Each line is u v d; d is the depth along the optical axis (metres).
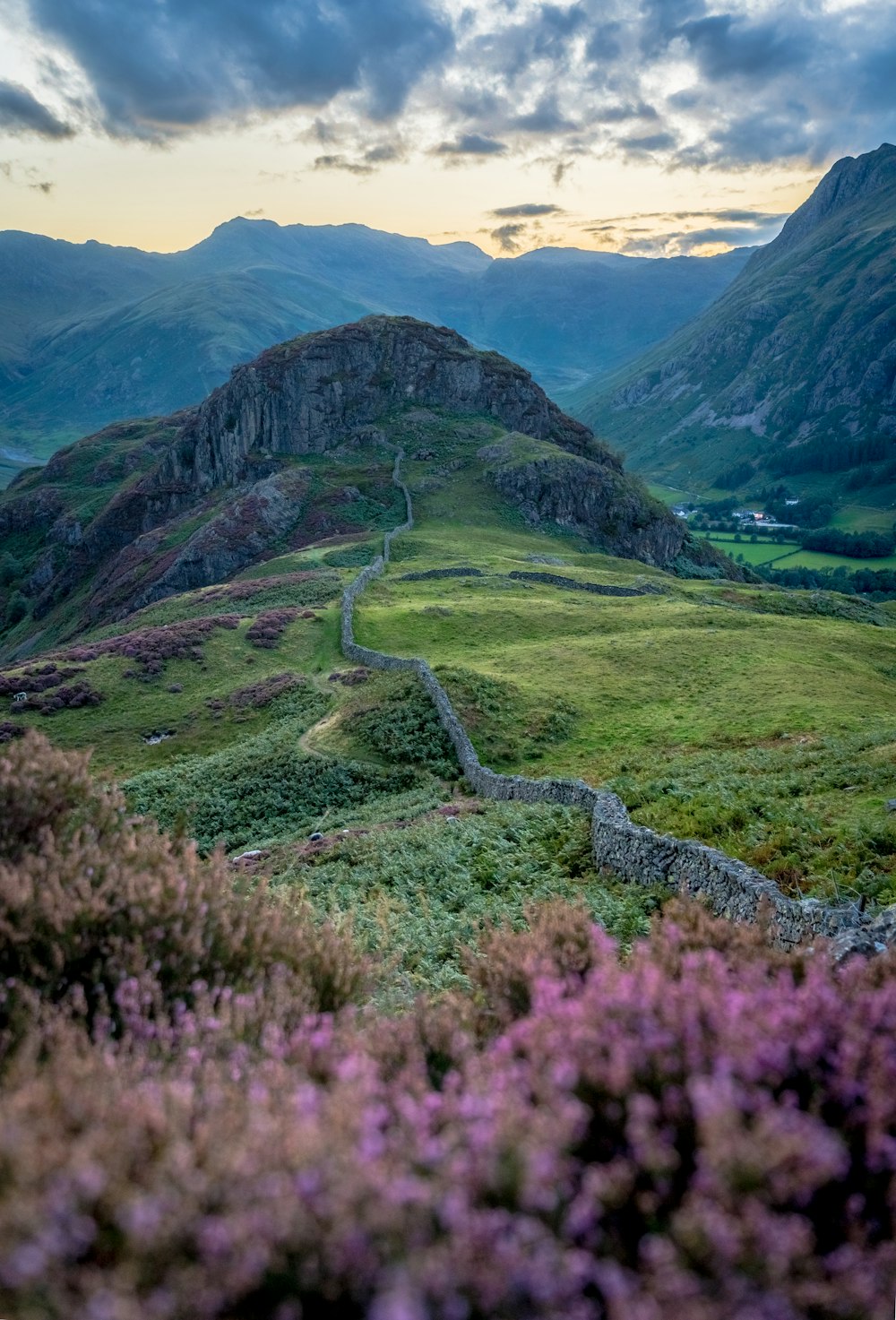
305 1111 3.96
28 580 197.38
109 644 67.75
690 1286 3.03
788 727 34.62
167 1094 4.22
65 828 8.32
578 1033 4.54
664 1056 4.35
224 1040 5.62
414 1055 5.38
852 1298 3.15
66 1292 3.00
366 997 8.20
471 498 141.00
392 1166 3.53
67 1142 3.70
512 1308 3.07
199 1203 3.31
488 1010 6.90
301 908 9.47
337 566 97.94
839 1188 3.93
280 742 44.09
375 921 16.78
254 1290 3.19
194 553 129.25
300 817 35.56
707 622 64.75
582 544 136.25
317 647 65.12
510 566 94.69
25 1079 4.31
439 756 39.03
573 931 7.94
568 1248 3.44
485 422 167.62
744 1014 4.74
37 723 56.00
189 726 53.88
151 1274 3.09
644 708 41.19
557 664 50.16
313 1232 3.15
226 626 69.00
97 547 182.12
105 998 5.81
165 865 7.93
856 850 16.62
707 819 20.38
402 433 162.50
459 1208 3.18
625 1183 3.67
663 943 7.03
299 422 164.12
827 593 106.81
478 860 21.03
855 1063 4.27
